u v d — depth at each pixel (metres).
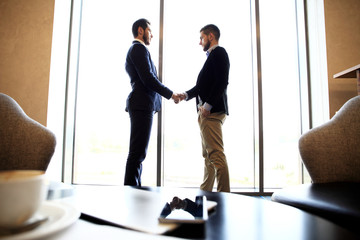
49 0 2.08
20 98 1.99
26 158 0.81
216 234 0.32
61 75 2.19
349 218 0.48
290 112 2.33
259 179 2.18
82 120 2.34
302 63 2.34
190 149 2.22
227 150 2.21
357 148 0.89
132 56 1.56
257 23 2.28
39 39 2.04
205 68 1.59
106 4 2.42
